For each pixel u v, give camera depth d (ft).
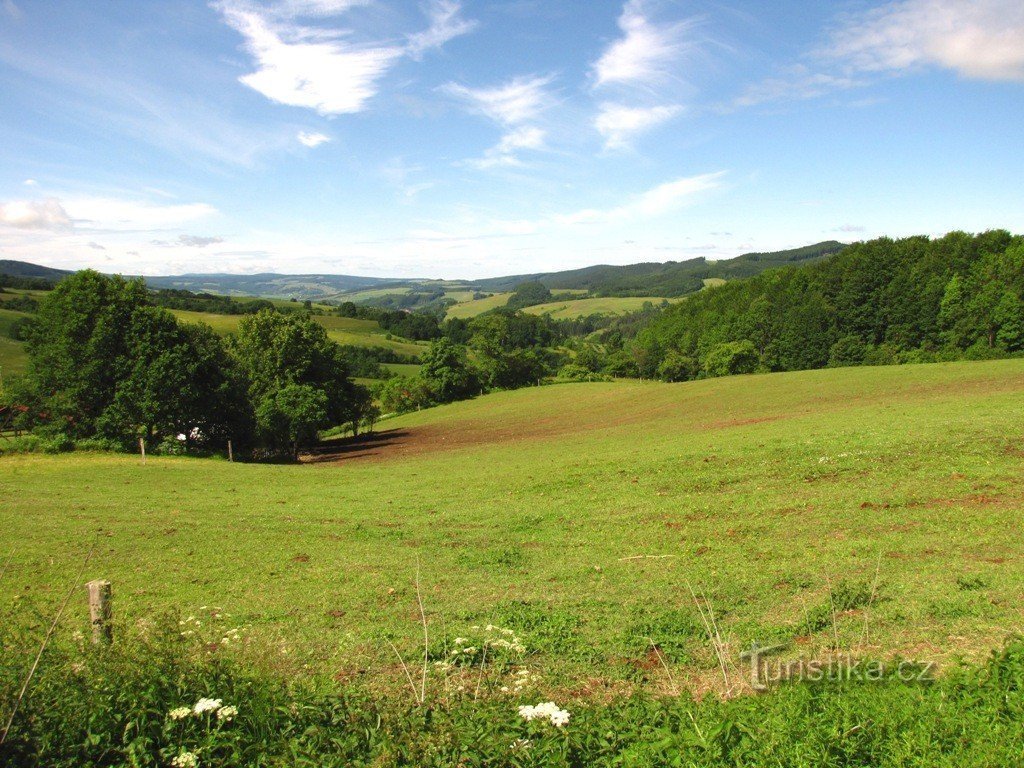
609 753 19.20
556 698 25.80
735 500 66.80
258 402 207.10
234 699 21.13
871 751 18.48
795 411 143.95
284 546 60.49
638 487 79.41
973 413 95.20
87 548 60.49
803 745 18.53
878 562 41.63
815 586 39.06
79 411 161.17
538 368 415.44
